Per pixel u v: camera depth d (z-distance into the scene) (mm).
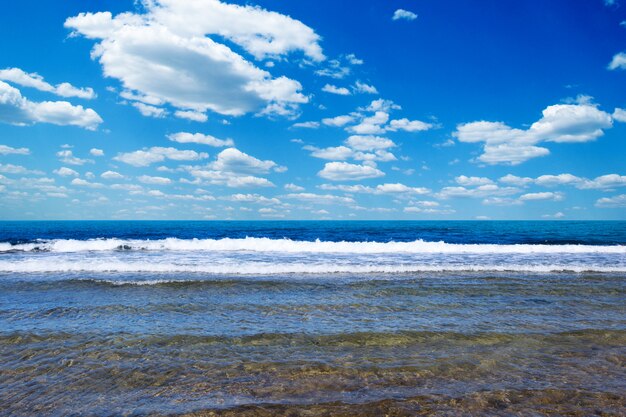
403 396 4453
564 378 4969
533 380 4910
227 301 9188
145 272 13398
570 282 11820
